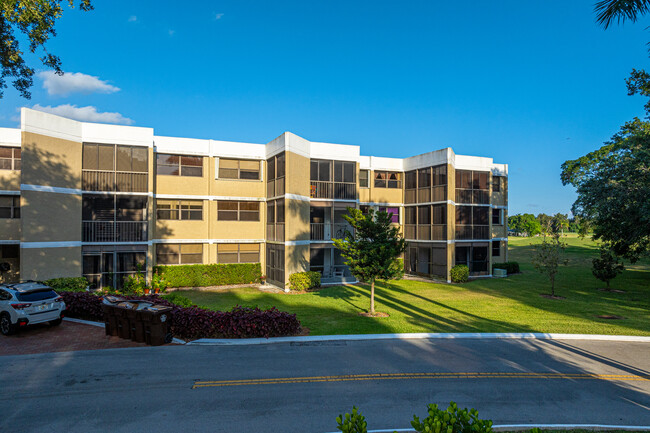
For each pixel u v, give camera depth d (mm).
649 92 20750
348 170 25812
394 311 16703
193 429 6656
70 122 19141
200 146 23922
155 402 7664
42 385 8398
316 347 11445
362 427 4355
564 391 8531
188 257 23703
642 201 17516
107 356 10320
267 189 25141
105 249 19938
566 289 23438
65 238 18781
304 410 7398
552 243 21578
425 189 28344
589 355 11109
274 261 23688
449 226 26312
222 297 19828
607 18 7148
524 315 16203
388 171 30125
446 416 4383
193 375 9078
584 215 21656
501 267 30422
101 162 20016
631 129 22719
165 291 21500
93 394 7996
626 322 15109
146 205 20922
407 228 29906
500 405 7754
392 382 8852
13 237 20031
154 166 22750
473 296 20812
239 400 7805
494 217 31422
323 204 24922
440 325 14281
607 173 19625
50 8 13047
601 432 6629
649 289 23594
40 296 12398
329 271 25938
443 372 9539
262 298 19609
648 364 10414
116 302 12469
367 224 15422
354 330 13305
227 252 24750
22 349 10773
